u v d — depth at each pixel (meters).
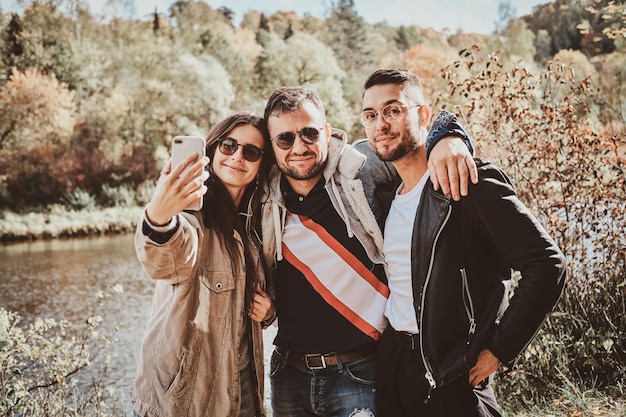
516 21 51.56
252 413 2.31
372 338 2.30
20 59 47.66
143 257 1.97
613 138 4.38
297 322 2.39
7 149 39.00
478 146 4.87
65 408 4.28
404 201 2.20
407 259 2.15
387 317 2.26
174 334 2.11
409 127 2.14
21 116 40.06
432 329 2.01
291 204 2.42
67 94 43.97
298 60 54.31
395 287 2.21
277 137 2.32
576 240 4.38
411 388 2.15
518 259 1.90
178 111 43.94
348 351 2.32
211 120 44.78
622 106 5.07
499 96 4.62
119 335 10.45
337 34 71.06
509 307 1.91
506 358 1.90
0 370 3.76
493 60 4.71
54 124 40.78
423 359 2.04
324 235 2.36
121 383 7.33
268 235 2.40
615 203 4.39
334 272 2.34
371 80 2.18
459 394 2.06
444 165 1.96
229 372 2.19
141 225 1.94
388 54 72.06
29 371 4.34
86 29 55.28
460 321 1.99
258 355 2.32
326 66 54.06
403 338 2.16
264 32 79.12
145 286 15.88
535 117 4.60
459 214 1.99
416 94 2.18
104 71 50.09
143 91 44.44
